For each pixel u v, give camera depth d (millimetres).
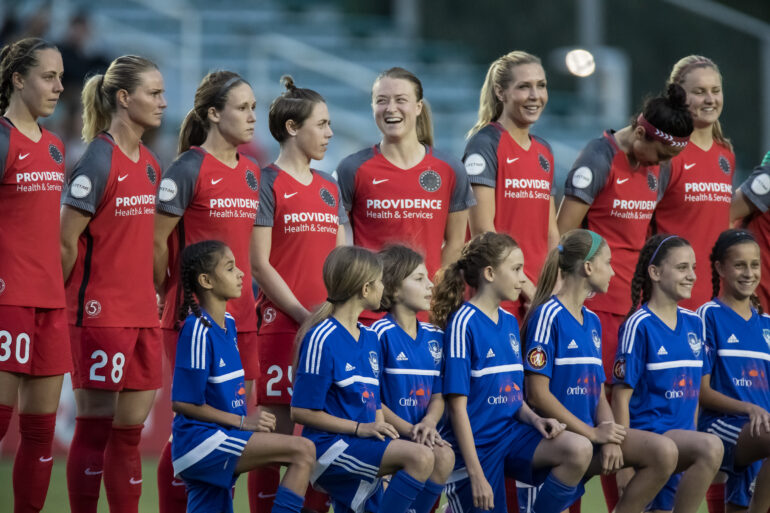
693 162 24656
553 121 65438
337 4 71812
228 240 21094
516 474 19969
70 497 20109
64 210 19781
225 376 19016
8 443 34531
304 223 21922
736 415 21781
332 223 22297
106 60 49375
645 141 22984
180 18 59812
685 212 24688
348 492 19000
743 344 22312
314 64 60406
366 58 66438
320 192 22188
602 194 23875
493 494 19750
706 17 65688
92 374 20000
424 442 18938
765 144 64375
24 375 19141
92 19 54875
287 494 18125
